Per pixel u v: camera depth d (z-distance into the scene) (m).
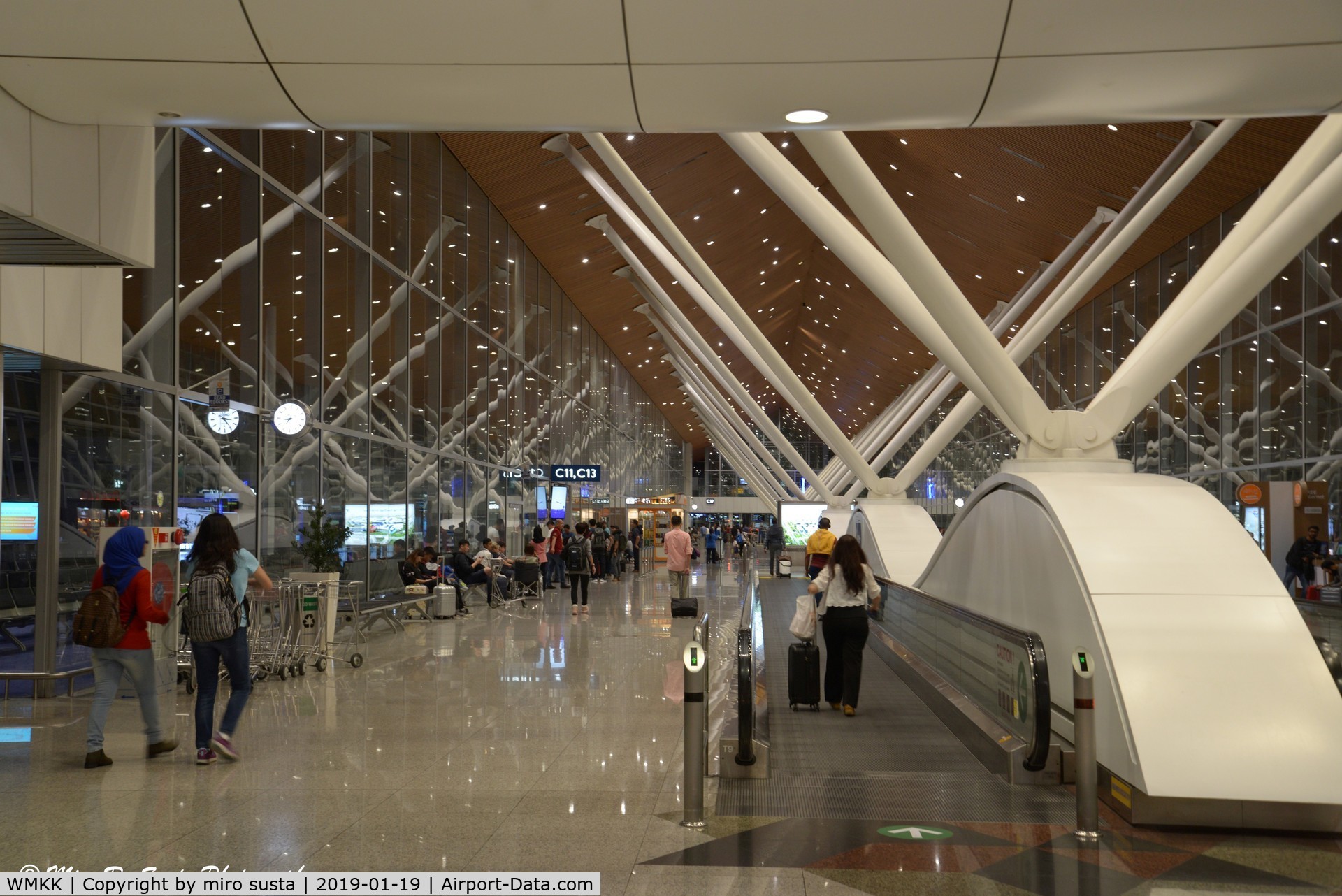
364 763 6.74
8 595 9.22
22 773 6.44
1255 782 5.41
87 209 6.44
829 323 44.16
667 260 20.47
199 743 6.75
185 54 5.09
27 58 5.18
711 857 4.83
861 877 4.57
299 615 10.91
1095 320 33.47
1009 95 5.21
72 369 9.51
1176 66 4.93
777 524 40.41
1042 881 4.56
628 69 5.04
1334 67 4.90
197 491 11.58
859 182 8.23
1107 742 5.99
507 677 10.65
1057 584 7.12
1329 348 20.59
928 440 22.58
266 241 13.34
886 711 9.10
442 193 20.92
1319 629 11.83
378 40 4.90
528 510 29.11
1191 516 7.08
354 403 16.45
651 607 20.55
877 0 4.60
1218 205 23.20
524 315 28.42
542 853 4.87
